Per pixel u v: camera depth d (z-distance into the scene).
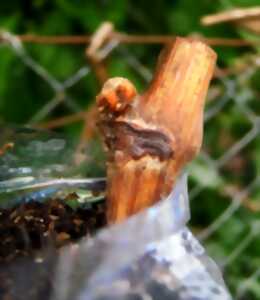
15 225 0.17
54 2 0.42
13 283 0.15
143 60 0.43
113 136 0.16
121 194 0.16
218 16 0.34
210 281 0.16
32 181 0.18
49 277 0.14
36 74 0.42
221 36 0.42
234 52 0.42
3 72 0.40
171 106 0.17
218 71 0.39
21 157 0.19
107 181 0.17
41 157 0.19
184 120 0.17
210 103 0.42
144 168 0.16
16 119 0.42
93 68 0.34
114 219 0.16
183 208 0.16
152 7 0.44
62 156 0.19
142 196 0.16
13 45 0.35
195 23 0.43
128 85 0.16
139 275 0.15
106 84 0.16
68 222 0.18
